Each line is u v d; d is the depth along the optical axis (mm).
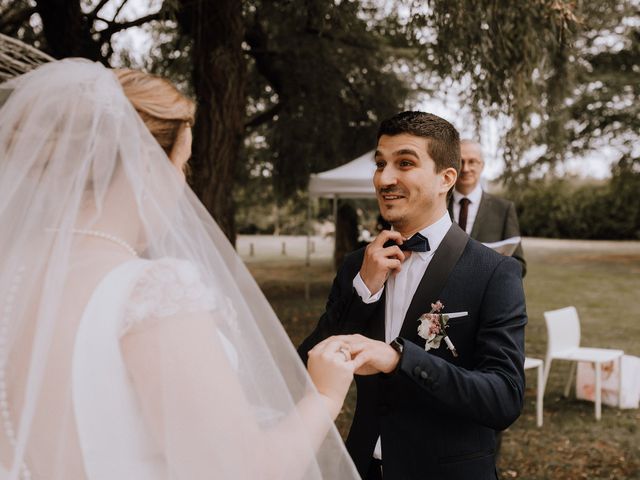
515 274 1661
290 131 11625
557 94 6574
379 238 1735
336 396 1188
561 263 19469
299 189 12953
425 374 1423
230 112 6383
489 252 1690
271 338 1156
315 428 1082
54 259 965
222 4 6262
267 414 1081
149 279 963
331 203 15516
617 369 5211
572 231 30672
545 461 4082
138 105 1096
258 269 17484
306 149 11844
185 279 984
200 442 913
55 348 930
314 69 10164
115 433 928
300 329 9031
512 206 3865
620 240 29797
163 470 951
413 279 1735
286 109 10992
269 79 10445
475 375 1471
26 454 947
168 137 1120
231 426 934
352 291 1769
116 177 1054
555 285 14008
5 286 985
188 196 1150
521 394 1521
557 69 6484
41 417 935
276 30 10008
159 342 924
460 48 5281
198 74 6402
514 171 6613
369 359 1373
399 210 1685
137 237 1082
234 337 1087
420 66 10211
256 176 13812
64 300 948
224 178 6418
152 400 922
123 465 929
